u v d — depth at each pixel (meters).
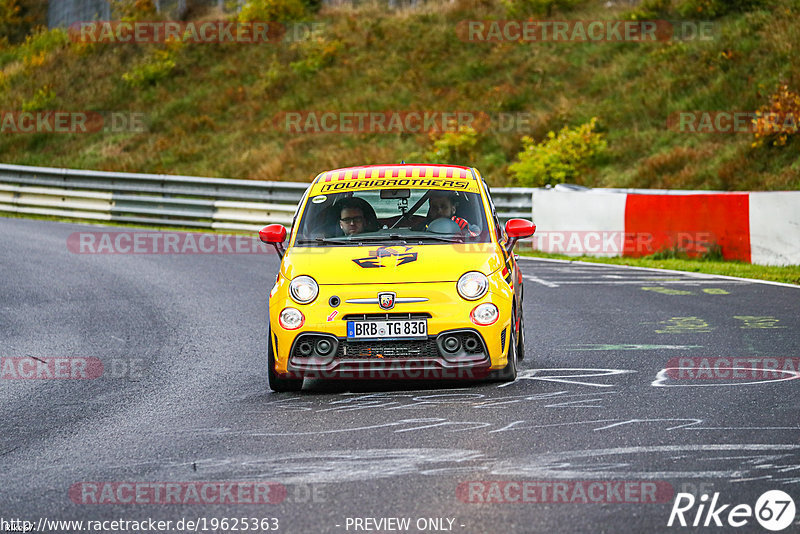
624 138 89.62
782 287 44.69
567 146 84.62
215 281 50.94
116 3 145.00
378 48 119.69
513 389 24.89
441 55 115.38
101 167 103.69
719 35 100.94
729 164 78.00
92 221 84.12
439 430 20.89
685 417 21.38
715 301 40.78
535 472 17.58
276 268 56.12
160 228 80.88
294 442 20.38
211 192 79.19
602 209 62.00
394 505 15.96
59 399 26.16
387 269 24.92
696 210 57.66
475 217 27.27
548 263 58.31
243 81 118.75
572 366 27.86
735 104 88.12
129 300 44.97
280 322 24.80
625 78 99.88
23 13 158.75
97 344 34.75
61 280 51.69
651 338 32.28
